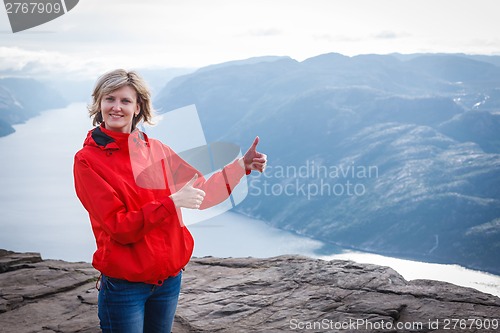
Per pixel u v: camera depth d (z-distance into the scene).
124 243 1.65
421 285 3.36
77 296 3.55
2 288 3.73
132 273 1.69
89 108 1.81
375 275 3.56
